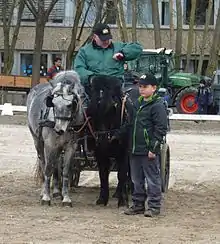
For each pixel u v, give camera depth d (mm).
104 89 12195
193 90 31953
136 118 11836
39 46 35219
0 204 12688
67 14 47750
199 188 15391
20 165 18016
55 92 12016
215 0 48031
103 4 37969
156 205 11938
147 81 11766
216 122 31703
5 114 32031
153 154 11766
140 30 47844
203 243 9805
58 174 13469
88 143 12516
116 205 12984
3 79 38125
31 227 10617
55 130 12000
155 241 9844
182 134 27000
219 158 20375
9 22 40844
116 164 12891
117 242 9719
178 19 38719
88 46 12922
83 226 10812
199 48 47438
